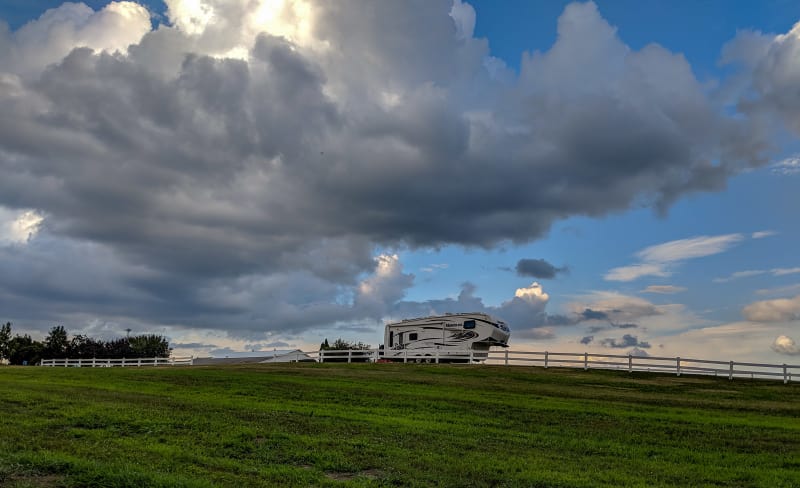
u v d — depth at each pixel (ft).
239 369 131.23
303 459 45.47
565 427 64.13
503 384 107.76
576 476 42.93
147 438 49.73
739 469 47.26
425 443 52.70
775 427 68.85
